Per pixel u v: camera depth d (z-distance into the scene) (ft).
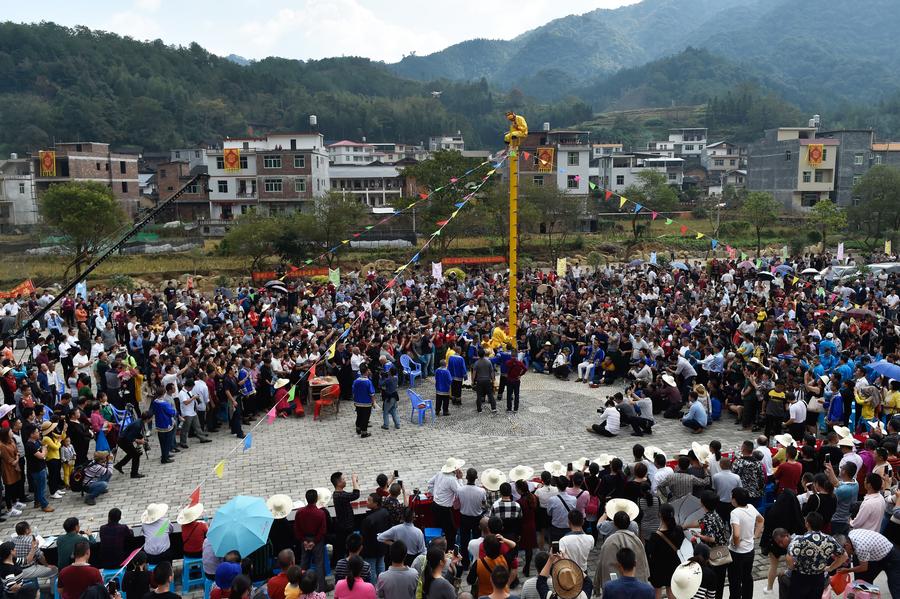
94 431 54.34
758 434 63.87
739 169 411.75
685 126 614.75
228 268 185.26
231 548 33.32
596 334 81.82
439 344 85.15
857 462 42.04
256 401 69.56
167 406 57.21
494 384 72.69
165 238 223.92
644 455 45.42
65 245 184.24
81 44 511.81
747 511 33.63
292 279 153.07
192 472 55.57
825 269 142.00
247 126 520.83
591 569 39.47
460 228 199.41
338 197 188.65
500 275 149.89
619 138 563.07
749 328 84.89
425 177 209.05
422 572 29.78
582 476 39.29
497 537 30.76
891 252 216.33
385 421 66.13
